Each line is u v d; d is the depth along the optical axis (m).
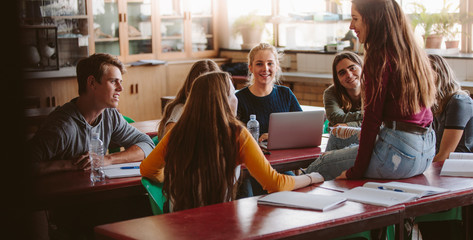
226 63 8.29
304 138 3.52
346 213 2.14
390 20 2.48
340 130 3.36
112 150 3.95
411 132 2.56
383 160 2.57
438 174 2.77
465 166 2.80
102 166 2.93
